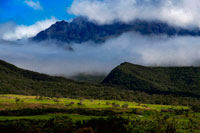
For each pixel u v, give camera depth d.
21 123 59.78
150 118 83.00
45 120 67.31
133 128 59.47
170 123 63.44
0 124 57.19
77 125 59.16
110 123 60.97
